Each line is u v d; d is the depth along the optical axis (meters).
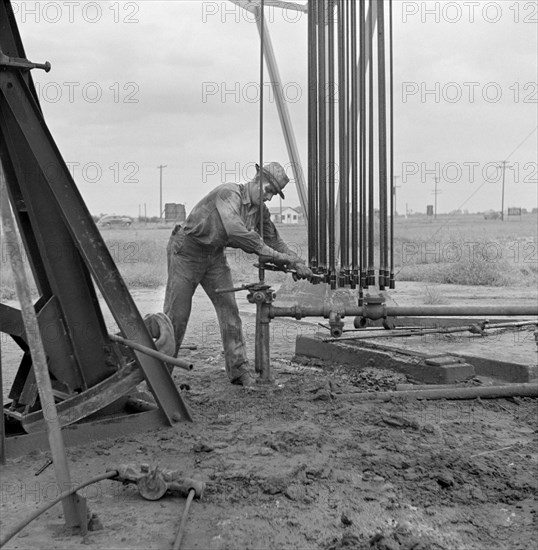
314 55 7.57
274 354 9.70
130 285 21.05
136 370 5.77
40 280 6.03
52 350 5.85
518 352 9.27
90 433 5.54
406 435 5.75
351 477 4.80
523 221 90.50
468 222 87.00
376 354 8.19
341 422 6.09
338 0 7.35
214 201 7.16
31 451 5.27
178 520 4.16
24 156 5.71
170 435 5.64
